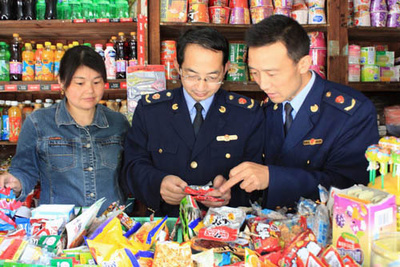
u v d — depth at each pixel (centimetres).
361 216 80
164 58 284
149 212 162
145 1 276
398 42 349
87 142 183
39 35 321
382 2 299
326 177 139
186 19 281
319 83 154
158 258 81
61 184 182
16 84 290
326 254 77
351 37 327
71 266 82
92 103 170
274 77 125
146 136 174
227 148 166
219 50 139
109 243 89
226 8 286
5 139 307
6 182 160
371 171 100
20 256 84
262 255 91
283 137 158
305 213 108
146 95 180
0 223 100
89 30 304
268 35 120
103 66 171
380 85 299
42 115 183
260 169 131
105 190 185
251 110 170
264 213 112
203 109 168
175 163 167
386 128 310
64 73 164
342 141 147
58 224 101
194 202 105
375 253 72
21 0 293
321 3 289
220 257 89
